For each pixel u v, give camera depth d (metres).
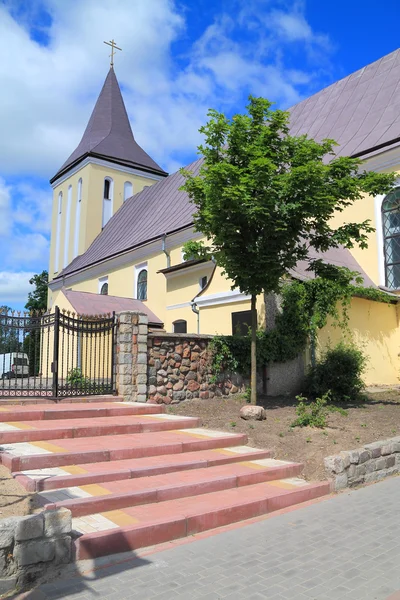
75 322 11.42
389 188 10.88
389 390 14.68
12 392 11.33
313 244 11.58
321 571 4.21
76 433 8.00
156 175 41.62
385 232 18.38
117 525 4.83
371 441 8.31
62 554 4.18
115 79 45.16
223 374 12.84
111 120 42.62
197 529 5.18
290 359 13.42
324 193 9.90
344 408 11.44
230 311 15.53
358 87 23.50
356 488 7.11
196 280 20.02
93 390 11.32
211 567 4.30
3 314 10.75
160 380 11.75
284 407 11.48
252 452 7.86
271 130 10.57
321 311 13.88
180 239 24.09
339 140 21.23
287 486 6.63
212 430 9.23
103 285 31.52
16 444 7.22
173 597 3.76
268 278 10.82
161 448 7.49
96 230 38.38
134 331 11.50
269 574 4.16
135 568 4.27
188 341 12.34
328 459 7.12
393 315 17.23
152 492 5.69
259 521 5.59
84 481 5.90
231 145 10.58
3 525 3.87
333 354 13.08
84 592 3.82
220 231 10.39
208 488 6.21
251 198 9.62
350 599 3.73
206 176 9.84
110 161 39.34
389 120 19.86
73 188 40.72
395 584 3.97
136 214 34.12
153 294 25.66
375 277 18.28
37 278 52.56
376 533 5.13
